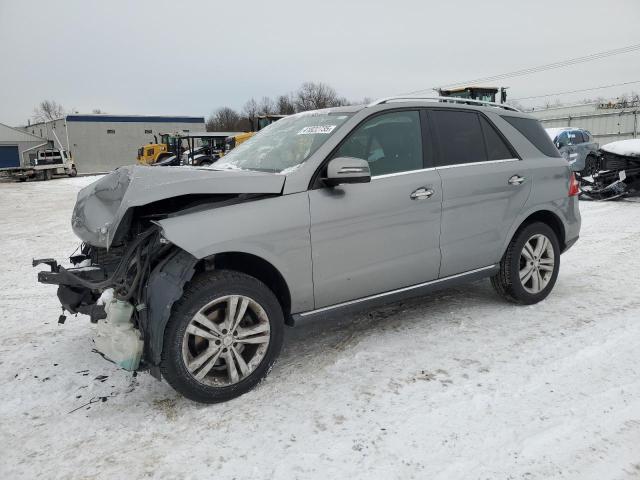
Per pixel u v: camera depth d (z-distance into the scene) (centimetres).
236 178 309
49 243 877
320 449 259
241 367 312
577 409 286
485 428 271
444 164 395
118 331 296
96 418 297
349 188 344
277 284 331
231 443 267
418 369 341
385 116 376
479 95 2169
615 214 967
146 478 242
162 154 3478
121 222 288
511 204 427
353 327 420
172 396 321
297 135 383
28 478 245
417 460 248
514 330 401
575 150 1770
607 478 231
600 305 452
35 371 361
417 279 382
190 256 297
